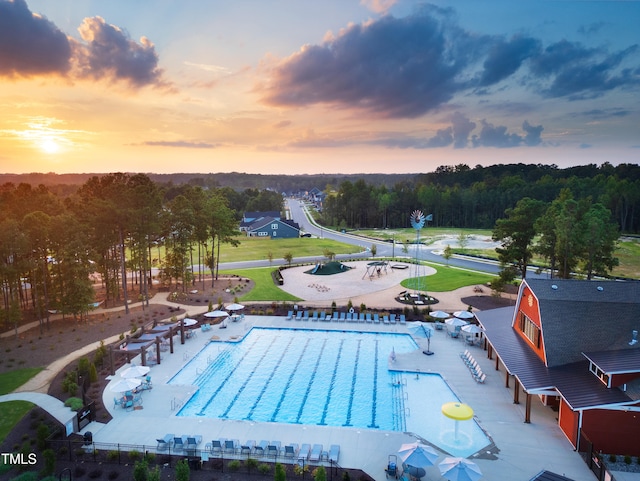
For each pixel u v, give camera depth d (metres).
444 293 56.97
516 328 34.94
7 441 24.84
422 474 21.20
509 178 182.25
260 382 33.16
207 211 61.69
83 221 48.44
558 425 26.16
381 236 125.38
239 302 54.12
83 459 23.17
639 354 25.50
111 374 33.56
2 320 40.09
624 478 21.27
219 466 22.38
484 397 29.81
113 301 53.53
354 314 47.28
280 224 126.81
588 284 31.78
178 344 40.56
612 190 124.50
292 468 22.36
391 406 29.34
